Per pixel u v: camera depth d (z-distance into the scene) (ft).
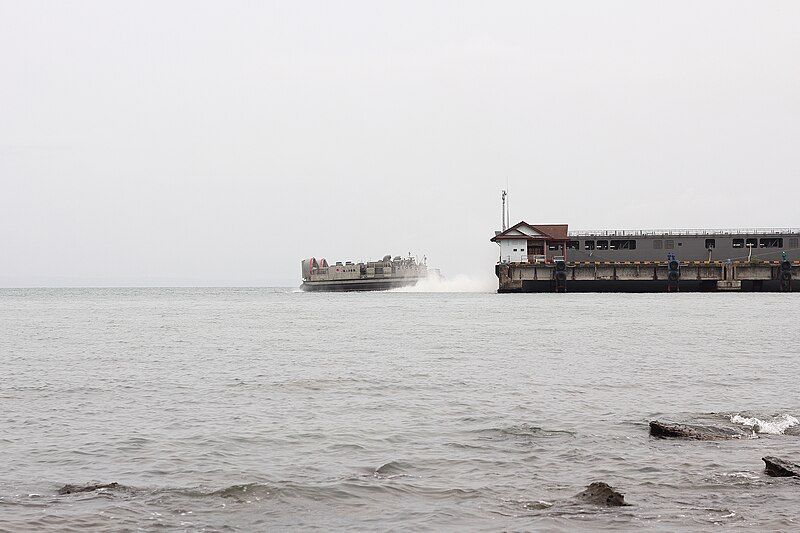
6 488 67.67
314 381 130.93
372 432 89.81
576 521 58.49
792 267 512.22
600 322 273.54
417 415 100.07
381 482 69.26
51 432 90.22
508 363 154.81
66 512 60.90
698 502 62.80
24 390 122.42
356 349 187.73
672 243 526.16
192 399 113.60
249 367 152.05
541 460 76.79
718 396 114.01
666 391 118.52
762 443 82.74
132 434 88.94
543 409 103.50
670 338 209.56
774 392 117.70
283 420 97.14
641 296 501.15
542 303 426.51
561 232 545.85
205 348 192.85
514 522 58.44
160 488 67.62
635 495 64.95
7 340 220.43
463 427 92.27
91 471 73.51
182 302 597.93
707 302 413.80
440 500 64.28
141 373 143.33
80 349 191.62
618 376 134.82
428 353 176.14
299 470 73.56
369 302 502.79
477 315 328.29
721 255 521.65
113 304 560.20
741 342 196.65
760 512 60.13
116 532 56.85
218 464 75.82
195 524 58.75
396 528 57.72
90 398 114.73
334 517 60.34
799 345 188.85
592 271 529.86
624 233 530.27
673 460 75.87
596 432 88.94
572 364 152.25
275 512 61.57
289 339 219.82
